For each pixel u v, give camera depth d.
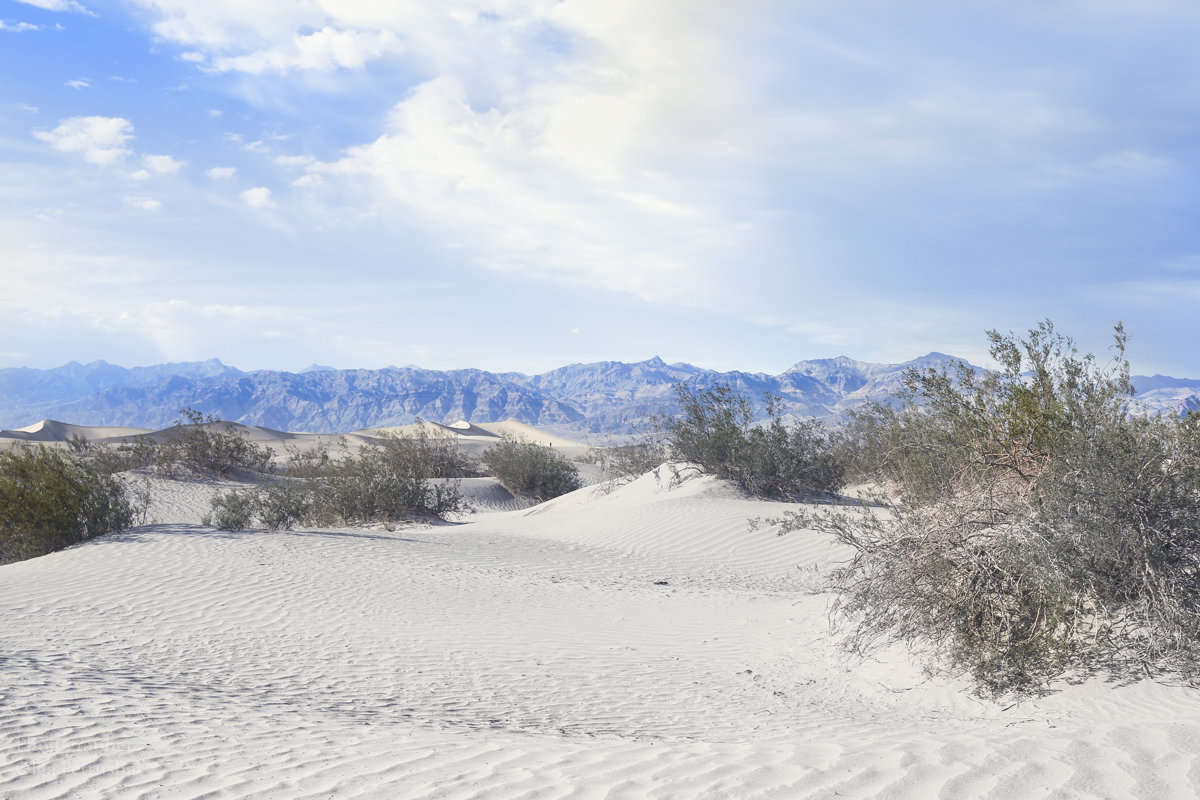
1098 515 5.98
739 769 3.90
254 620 8.93
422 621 9.41
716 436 20.94
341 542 14.53
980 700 5.81
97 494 14.84
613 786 3.64
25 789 3.60
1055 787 3.42
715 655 8.31
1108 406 7.23
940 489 7.75
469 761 4.16
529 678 7.12
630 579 13.60
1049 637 5.97
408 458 33.84
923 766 3.79
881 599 6.98
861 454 21.72
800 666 7.64
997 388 8.09
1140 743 3.96
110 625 8.24
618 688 6.87
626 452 29.86
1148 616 5.71
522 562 14.69
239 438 30.28
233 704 5.57
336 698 6.08
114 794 3.56
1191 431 6.35
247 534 14.49
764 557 15.45
